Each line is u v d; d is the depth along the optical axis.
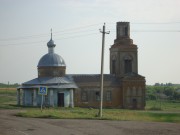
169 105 103.25
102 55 47.72
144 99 85.19
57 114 45.91
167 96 154.38
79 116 44.62
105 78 86.88
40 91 47.56
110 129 29.91
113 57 90.12
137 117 47.62
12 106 72.56
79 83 84.31
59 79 81.62
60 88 78.81
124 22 89.50
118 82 86.62
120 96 85.75
